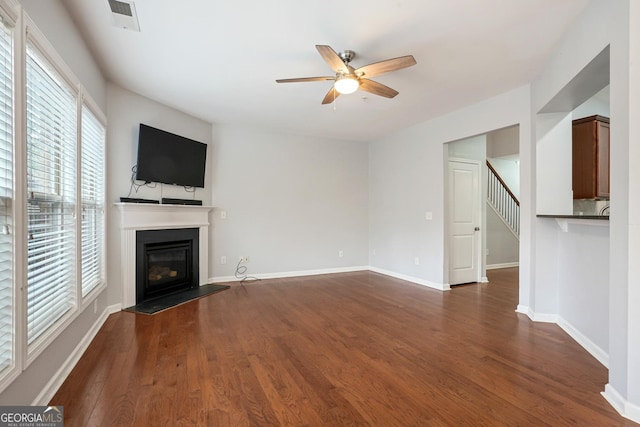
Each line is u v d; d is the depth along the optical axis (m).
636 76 1.73
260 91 3.71
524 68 3.10
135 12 2.26
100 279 3.20
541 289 3.29
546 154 3.27
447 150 4.70
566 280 3.06
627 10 1.76
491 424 1.70
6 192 1.52
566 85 2.57
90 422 1.70
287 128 5.38
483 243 5.38
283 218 5.64
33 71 1.83
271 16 2.30
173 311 3.64
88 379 2.14
